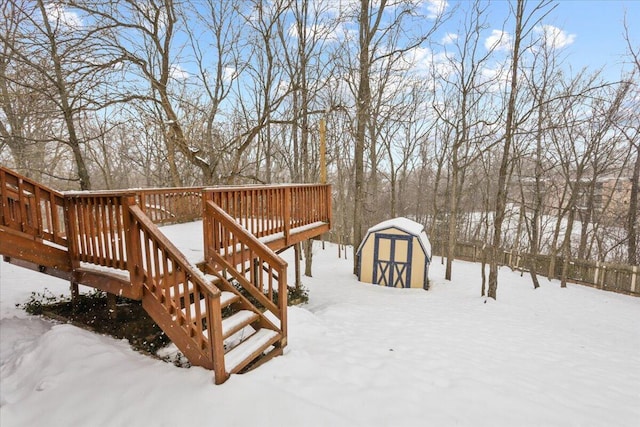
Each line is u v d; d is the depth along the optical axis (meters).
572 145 12.51
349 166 19.33
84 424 2.60
